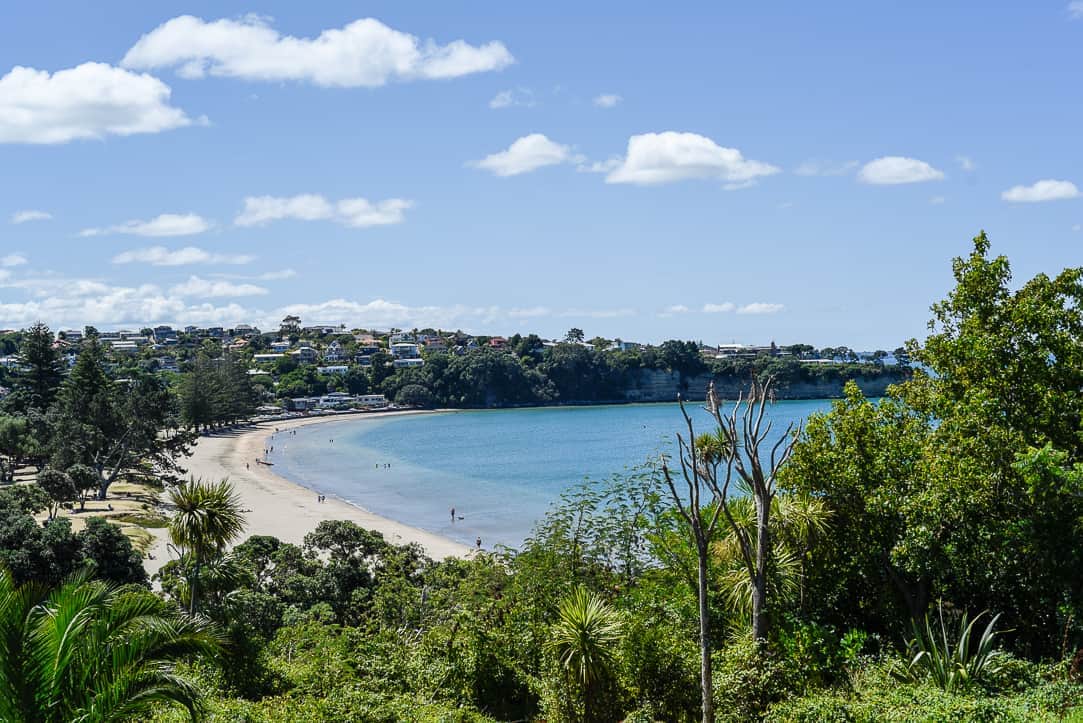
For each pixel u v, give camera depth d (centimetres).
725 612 1991
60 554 3953
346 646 2259
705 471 1677
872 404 2205
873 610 2055
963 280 2114
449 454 14662
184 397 16125
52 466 8175
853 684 1627
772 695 1616
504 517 8219
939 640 1823
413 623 3050
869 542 2023
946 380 2127
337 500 9412
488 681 1989
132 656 1155
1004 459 1820
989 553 1845
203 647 1245
